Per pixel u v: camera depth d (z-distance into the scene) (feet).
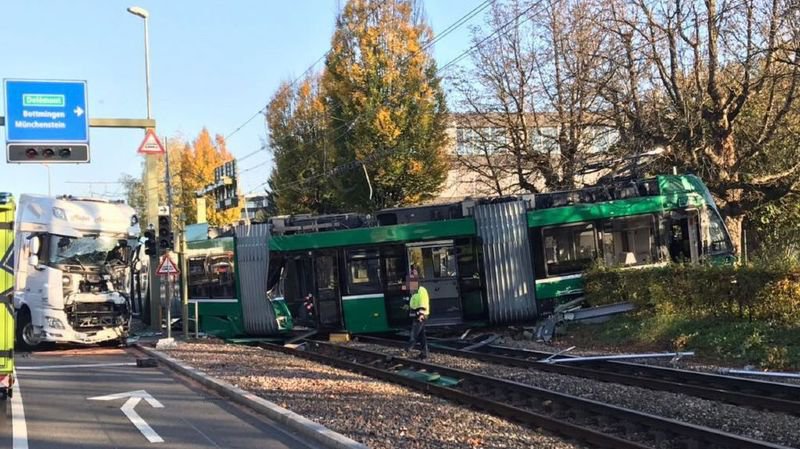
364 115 110.22
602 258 62.03
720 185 72.69
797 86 70.13
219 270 72.54
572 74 81.35
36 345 66.64
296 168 148.46
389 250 65.16
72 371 49.11
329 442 26.35
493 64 94.63
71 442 27.71
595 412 31.86
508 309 62.08
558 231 62.49
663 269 54.08
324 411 32.14
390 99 111.34
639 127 76.54
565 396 34.04
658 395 35.76
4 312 32.24
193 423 30.78
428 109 111.75
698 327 49.21
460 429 28.53
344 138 115.14
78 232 67.92
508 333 63.67
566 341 57.47
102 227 69.41
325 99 125.80
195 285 76.23
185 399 36.86
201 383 42.14
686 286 51.88
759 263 47.93
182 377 45.06
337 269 65.87
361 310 65.00
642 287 56.13
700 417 31.07
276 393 36.63
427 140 111.34
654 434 27.94
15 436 28.76
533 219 62.49
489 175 101.96
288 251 67.31
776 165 79.41
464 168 106.52
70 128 66.39
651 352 49.24
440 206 65.16
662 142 75.41
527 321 62.69
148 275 97.66
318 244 66.54
